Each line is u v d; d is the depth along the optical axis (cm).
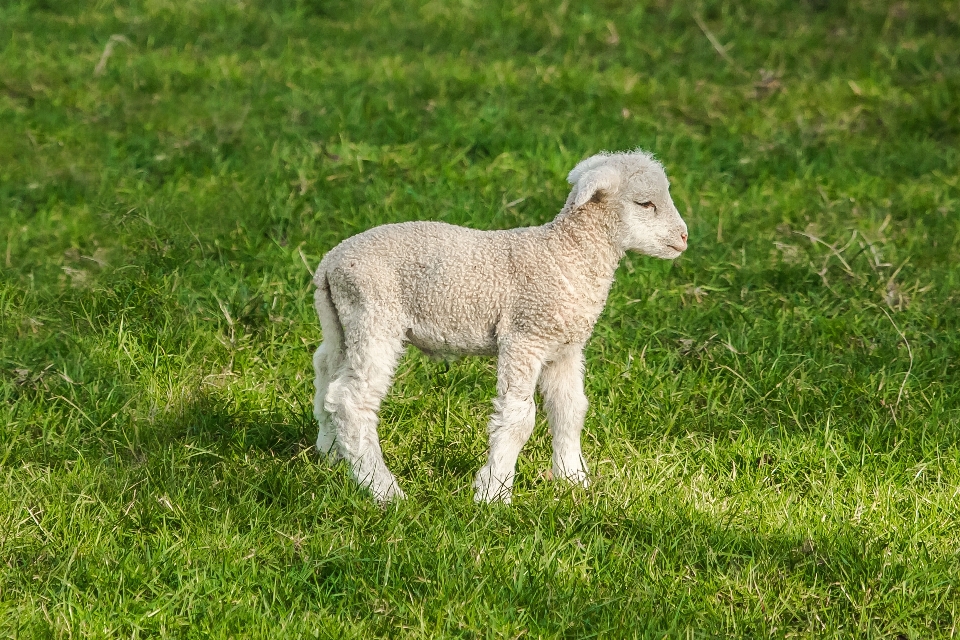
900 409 1173
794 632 873
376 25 2441
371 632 853
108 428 1115
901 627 880
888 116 1950
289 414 1153
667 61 2233
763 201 1655
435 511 991
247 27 2412
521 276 991
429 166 1722
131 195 1625
